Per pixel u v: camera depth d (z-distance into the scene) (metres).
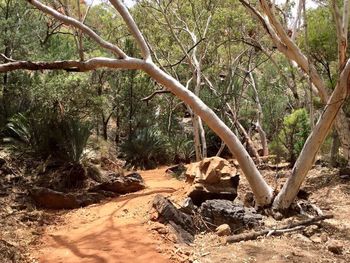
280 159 12.76
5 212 6.81
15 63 7.25
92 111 11.80
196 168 8.19
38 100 10.43
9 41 11.84
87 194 7.92
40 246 5.80
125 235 5.93
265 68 22.55
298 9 11.05
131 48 16.28
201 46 15.82
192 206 6.78
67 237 6.07
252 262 5.36
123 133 17.72
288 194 7.39
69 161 8.45
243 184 9.83
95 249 5.55
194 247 5.87
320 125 7.07
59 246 5.75
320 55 11.67
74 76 12.02
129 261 5.18
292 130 11.88
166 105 19.92
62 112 9.76
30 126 9.01
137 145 14.65
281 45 8.73
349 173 9.80
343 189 9.01
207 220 6.66
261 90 22.05
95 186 8.23
